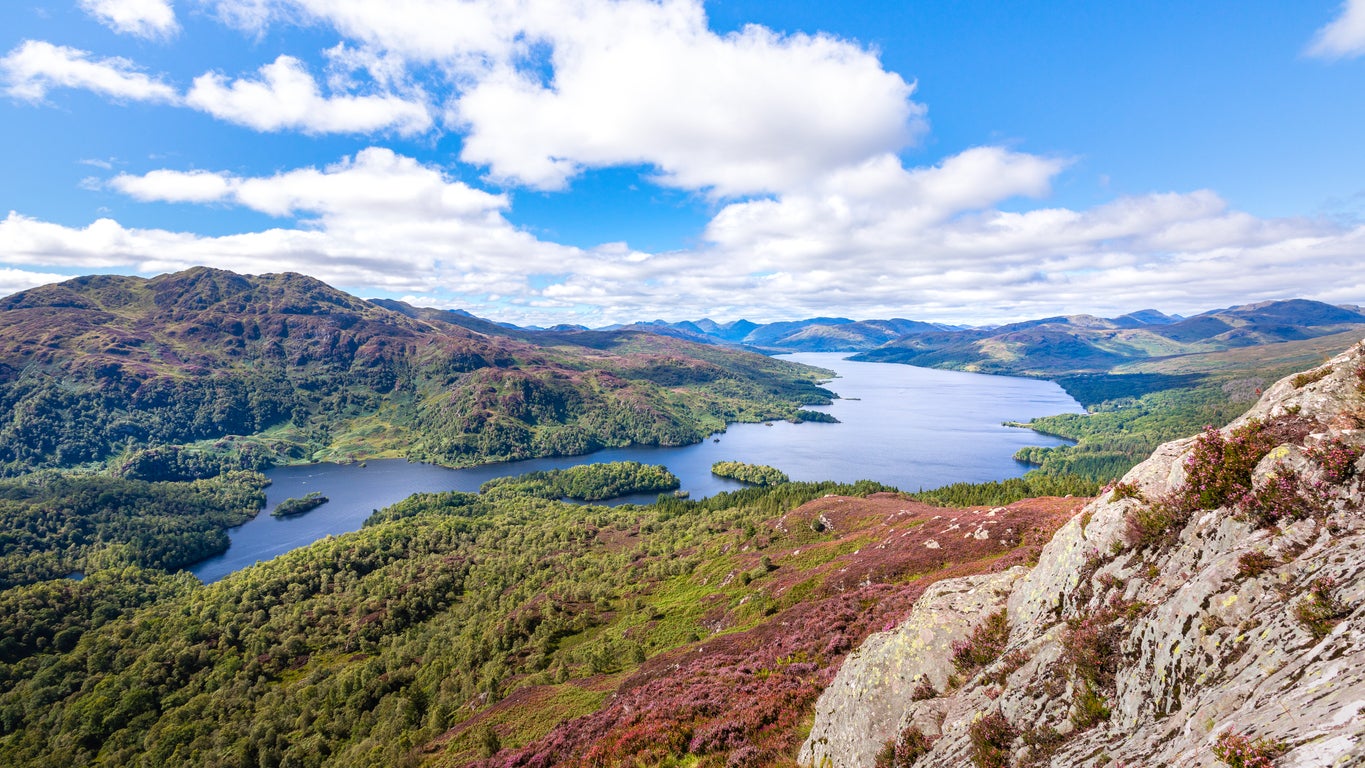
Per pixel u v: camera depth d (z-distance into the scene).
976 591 22.80
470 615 150.25
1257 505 12.80
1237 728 8.41
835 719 21.78
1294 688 8.36
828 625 45.31
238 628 152.38
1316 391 14.40
